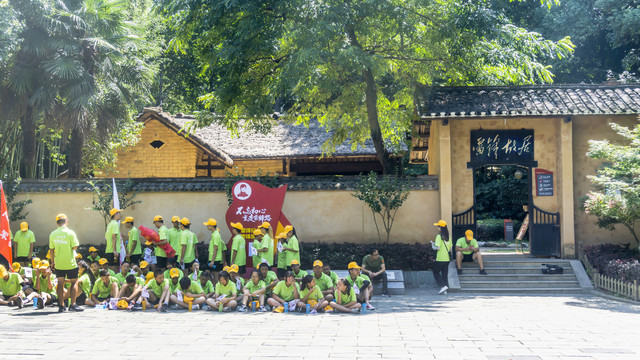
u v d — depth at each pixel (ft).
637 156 43.14
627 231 52.60
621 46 96.48
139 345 25.31
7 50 51.16
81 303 39.45
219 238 46.39
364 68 48.06
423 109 51.52
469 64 53.88
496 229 89.40
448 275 48.83
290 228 44.68
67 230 35.88
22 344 25.52
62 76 53.78
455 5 50.96
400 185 52.47
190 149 77.82
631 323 31.09
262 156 74.59
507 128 54.08
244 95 55.26
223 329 29.58
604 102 51.49
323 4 48.42
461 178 54.03
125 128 71.51
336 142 63.52
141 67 61.87
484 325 30.58
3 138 61.77
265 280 39.11
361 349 24.23
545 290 47.11
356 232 53.83
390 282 47.06
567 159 51.70
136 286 38.11
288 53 54.29
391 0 49.24
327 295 36.27
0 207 44.09
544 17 92.84
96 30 58.90
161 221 46.73
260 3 49.16
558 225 52.80
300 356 22.95
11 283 38.88
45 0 54.39
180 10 53.88
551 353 23.04
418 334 27.78
